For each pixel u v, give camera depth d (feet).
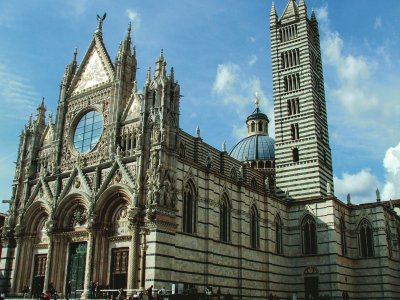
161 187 195.00
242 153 380.37
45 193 239.91
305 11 339.57
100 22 261.44
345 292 265.54
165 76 213.87
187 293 180.86
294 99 324.39
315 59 340.18
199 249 214.48
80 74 259.80
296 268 282.97
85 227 216.74
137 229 195.72
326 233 278.87
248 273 244.42
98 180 219.20
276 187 312.29
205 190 227.20
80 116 251.19
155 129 203.82
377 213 294.25
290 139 316.81
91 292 195.31
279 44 342.44
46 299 191.31
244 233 248.73
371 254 291.17
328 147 324.19
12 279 234.58
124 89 235.81
